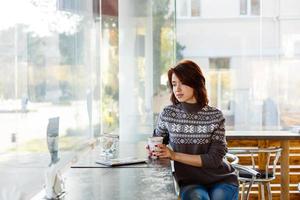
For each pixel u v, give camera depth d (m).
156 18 4.47
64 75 2.61
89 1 3.45
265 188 4.22
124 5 4.12
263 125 5.36
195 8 5.40
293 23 5.30
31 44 1.85
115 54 4.07
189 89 2.34
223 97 5.41
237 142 4.25
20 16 1.67
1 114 1.41
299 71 5.33
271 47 5.36
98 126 3.74
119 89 4.14
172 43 4.57
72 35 2.86
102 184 1.88
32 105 1.82
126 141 3.78
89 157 2.63
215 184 2.31
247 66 5.41
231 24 5.39
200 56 5.42
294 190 4.42
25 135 1.66
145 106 4.34
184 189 2.21
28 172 1.64
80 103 3.10
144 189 1.77
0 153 1.38
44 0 2.11
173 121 2.36
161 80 4.46
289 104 5.36
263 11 5.34
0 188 1.36
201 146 2.31
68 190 1.76
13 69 1.56
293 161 4.42
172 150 2.32
